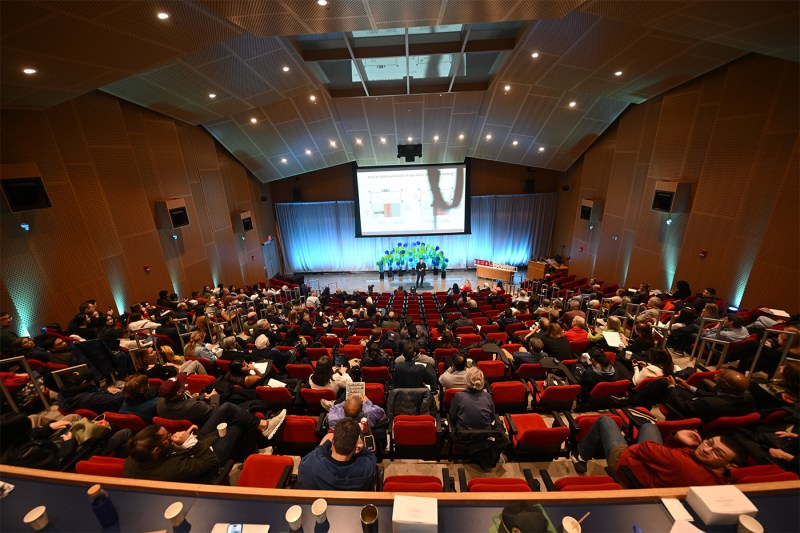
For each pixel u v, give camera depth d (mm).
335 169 18703
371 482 2557
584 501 1951
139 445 2451
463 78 11977
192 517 1958
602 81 9820
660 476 2402
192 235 11711
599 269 13484
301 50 9180
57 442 3201
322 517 1891
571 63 9039
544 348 5422
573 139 14008
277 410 4578
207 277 12352
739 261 8047
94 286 8172
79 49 5316
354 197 18297
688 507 1927
